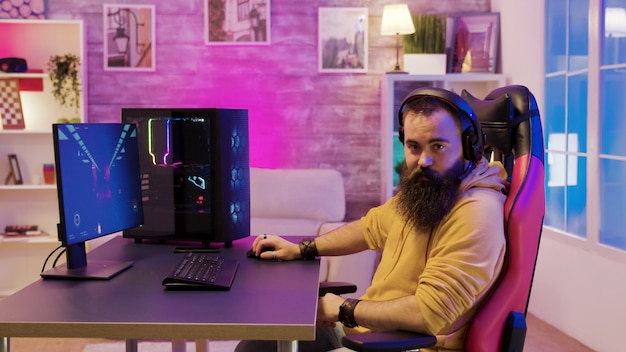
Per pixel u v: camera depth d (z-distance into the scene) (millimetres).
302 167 5664
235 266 2318
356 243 2469
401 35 5598
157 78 5559
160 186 2719
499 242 1897
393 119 5648
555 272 4414
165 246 2723
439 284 1874
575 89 4254
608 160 3850
